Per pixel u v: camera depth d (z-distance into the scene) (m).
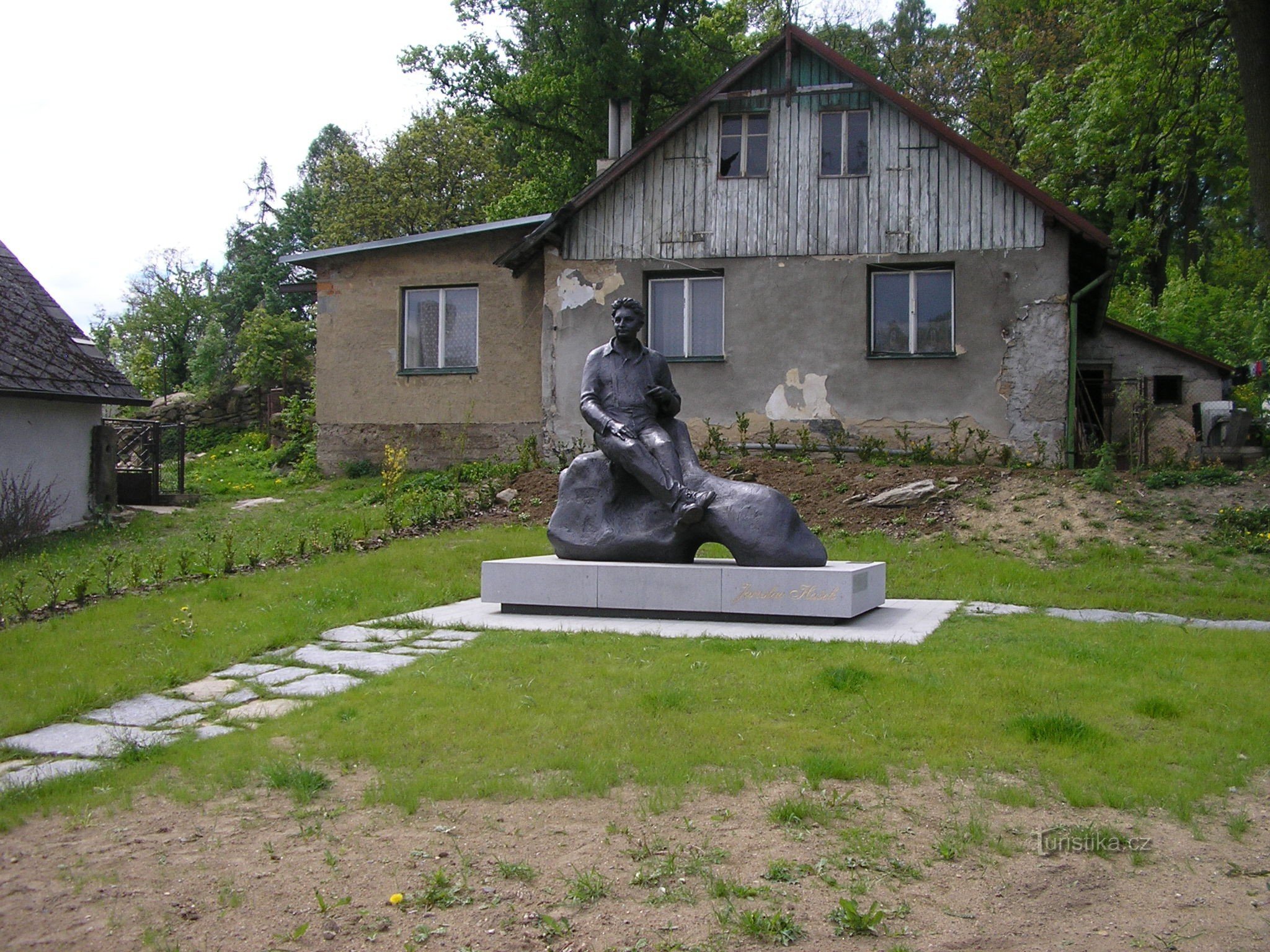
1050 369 17.28
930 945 3.66
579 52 28.09
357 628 9.03
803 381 18.27
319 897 3.94
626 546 10.01
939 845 4.34
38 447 16.58
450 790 4.95
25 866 4.32
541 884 4.07
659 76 29.19
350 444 21.08
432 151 38.47
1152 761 5.22
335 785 5.14
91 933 3.78
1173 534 12.91
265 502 18.56
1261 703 6.15
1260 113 14.00
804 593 9.01
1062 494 14.36
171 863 4.32
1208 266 38.19
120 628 8.85
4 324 17.47
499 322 20.30
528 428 20.17
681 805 4.77
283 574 11.30
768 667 7.07
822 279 18.22
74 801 4.96
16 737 6.11
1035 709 6.00
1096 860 4.27
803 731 5.69
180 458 19.02
